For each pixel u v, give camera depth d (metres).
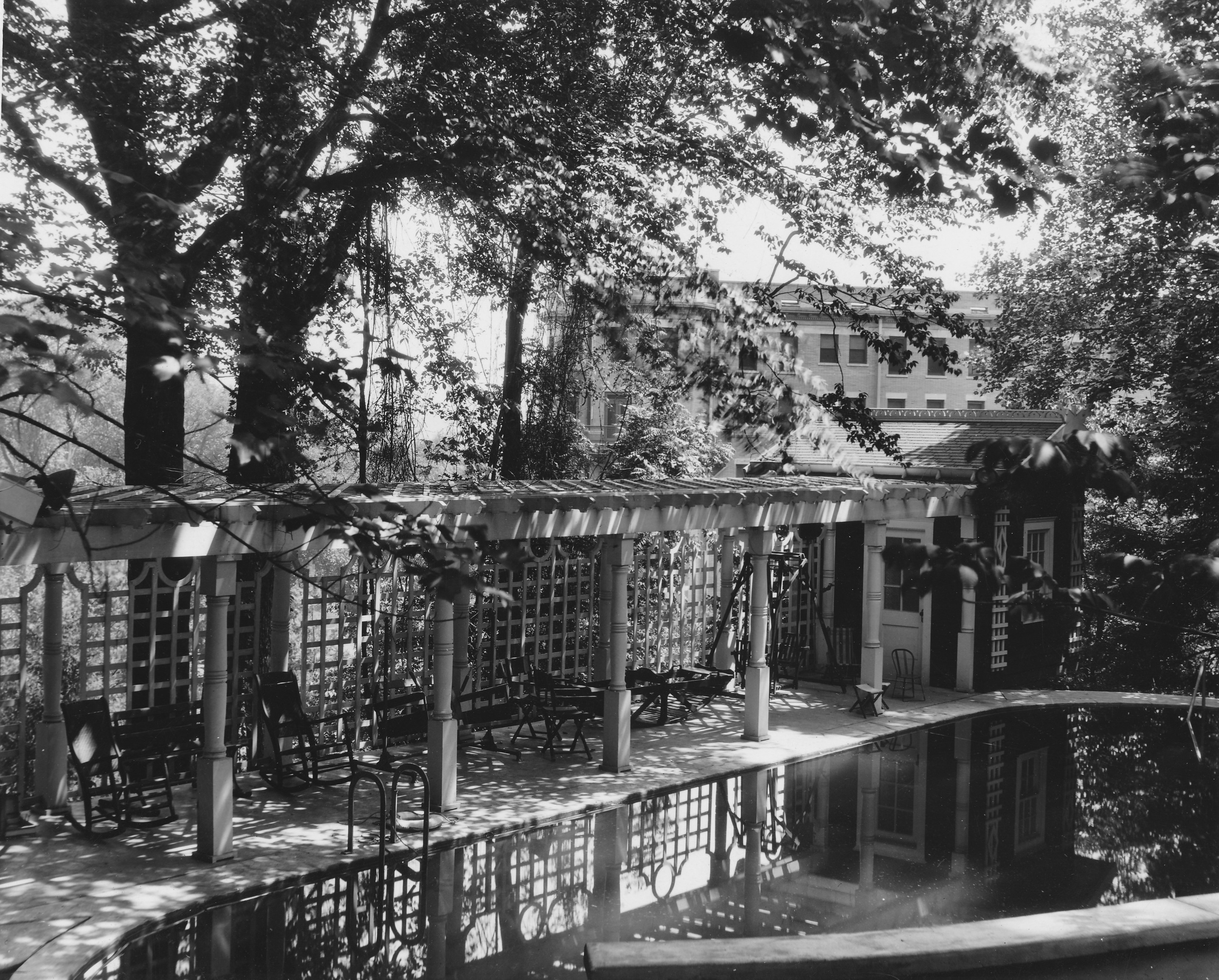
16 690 13.91
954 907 7.70
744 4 4.37
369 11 13.08
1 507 6.83
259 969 6.42
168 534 7.99
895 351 12.02
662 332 7.23
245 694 11.08
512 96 12.48
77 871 8.01
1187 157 3.83
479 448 17.30
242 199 12.10
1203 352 16.73
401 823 9.47
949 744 13.20
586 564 14.56
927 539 16.58
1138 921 5.59
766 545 12.87
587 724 13.79
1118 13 16.09
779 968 5.00
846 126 4.56
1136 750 12.93
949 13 4.79
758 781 11.40
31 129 9.82
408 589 12.21
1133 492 3.20
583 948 6.82
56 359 2.98
